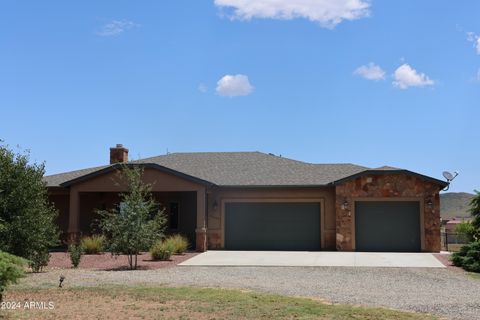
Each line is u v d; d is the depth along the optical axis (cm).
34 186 1942
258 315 1120
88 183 2881
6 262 1017
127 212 2172
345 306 1238
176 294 1394
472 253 2067
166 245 2445
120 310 1170
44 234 1953
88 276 1827
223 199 3033
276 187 2975
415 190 2852
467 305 1287
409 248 2841
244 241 3005
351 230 2864
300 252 2775
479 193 2300
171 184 2838
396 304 1299
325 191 2977
